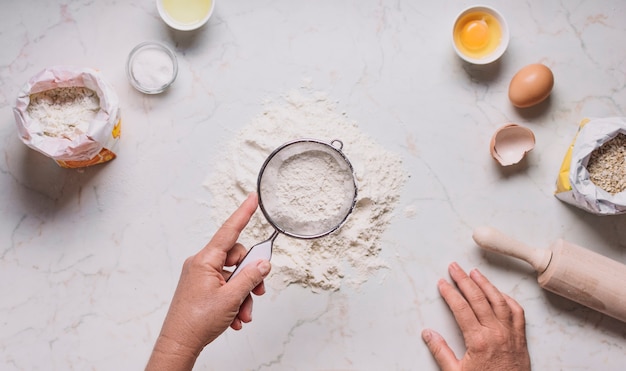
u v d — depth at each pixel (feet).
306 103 4.84
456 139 4.90
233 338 4.81
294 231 4.29
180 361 3.93
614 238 4.88
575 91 4.92
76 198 4.83
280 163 4.35
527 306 4.88
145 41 4.85
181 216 4.84
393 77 4.91
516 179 4.90
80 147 4.34
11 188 4.82
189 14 4.80
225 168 4.82
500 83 4.91
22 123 4.39
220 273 4.08
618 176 4.50
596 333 4.88
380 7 4.89
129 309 4.82
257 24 4.89
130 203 4.84
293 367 4.81
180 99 4.86
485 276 4.89
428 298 4.86
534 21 4.93
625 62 4.93
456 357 4.79
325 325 4.83
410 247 4.86
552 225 4.90
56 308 4.81
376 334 4.84
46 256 4.81
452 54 4.91
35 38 4.83
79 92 4.53
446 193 4.89
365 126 4.89
